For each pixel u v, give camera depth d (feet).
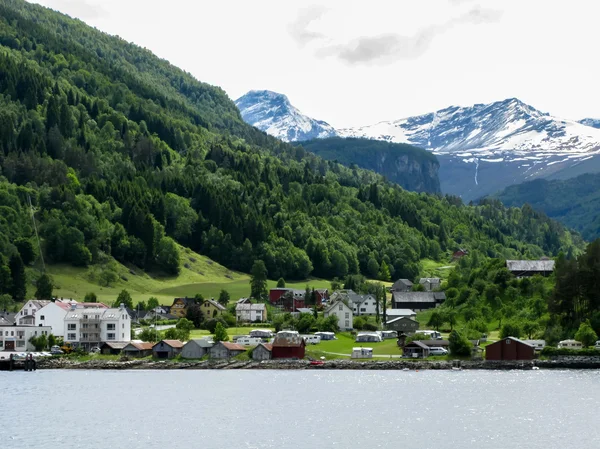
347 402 609.01
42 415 555.69
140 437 485.97
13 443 469.98
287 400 620.08
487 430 504.43
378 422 529.86
